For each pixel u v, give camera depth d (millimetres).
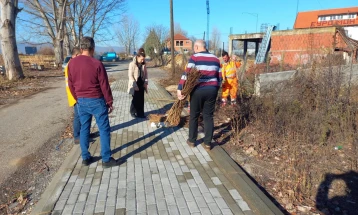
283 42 21859
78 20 33500
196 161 4129
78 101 3748
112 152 4500
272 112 5746
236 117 6012
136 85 6289
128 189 3328
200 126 5836
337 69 6652
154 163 4070
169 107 8008
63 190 3303
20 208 3154
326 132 5168
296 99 6137
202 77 4176
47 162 4410
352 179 3867
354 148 4723
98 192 3264
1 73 17703
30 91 12438
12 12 15781
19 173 4035
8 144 5277
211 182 3490
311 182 3766
